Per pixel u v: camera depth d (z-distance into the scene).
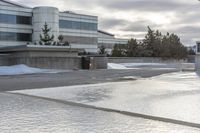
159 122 8.57
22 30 75.88
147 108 10.82
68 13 83.12
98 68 47.31
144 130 7.62
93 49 88.94
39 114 9.74
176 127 7.95
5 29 73.12
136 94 14.90
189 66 55.19
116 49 77.25
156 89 17.20
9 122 8.46
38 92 16.00
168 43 80.06
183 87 18.30
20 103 12.15
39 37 74.50
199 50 39.34
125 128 7.83
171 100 12.73
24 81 23.66
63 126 8.04
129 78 26.36
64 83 21.66
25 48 43.72
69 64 45.44
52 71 39.62
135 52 76.88
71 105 11.70
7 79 26.06
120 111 10.31
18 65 41.56
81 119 8.99
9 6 73.88
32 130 7.56
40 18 74.88
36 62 42.97
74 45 84.00
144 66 56.12
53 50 45.88
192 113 9.80
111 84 20.66
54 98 13.62
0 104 11.84
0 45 72.06
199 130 7.64
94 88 18.00
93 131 7.50
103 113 10.02
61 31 81.44
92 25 88.75
